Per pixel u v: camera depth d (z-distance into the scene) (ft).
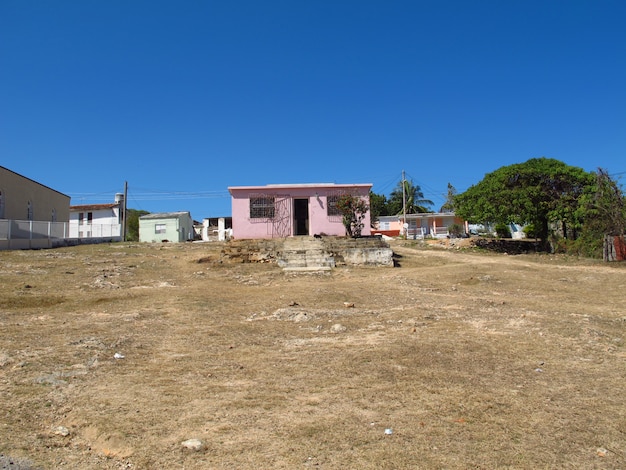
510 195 94.12
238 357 21.09
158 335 25.77
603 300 39.99
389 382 17.12
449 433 12.80
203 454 11.68
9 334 25.61
